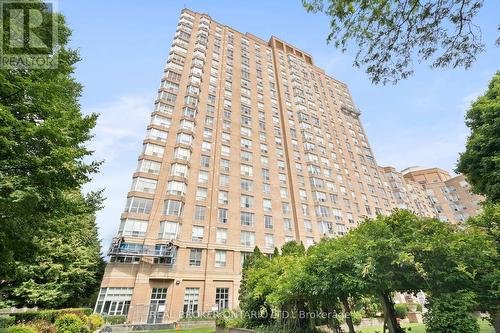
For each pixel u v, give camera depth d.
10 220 7.68
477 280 8.20
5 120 7.39
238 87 48.84
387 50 5.93
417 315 22.84
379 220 10.16
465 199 71.56
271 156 44.53
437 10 5.27
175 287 27.61
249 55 55.88
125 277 26.44
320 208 42.53
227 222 34.31
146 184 31.47
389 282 8.70
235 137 42.44
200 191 34.62
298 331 12.44
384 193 56.94
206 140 39.06
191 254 30.22
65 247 25.97
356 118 66.12
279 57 60.75
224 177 37.59
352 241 10.19
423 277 8.38
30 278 23.39
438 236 8.57
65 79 10.20
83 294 31.09
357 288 9.12
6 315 13.29
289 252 21.20
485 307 8.13
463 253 8.22
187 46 46.84
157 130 35.41
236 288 30.47
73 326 14.15
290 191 42.66
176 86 40.81
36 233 9.38
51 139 8.11
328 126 56.81
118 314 24.72
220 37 53.47
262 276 16.41
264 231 36.31
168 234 29.44
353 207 47.81
